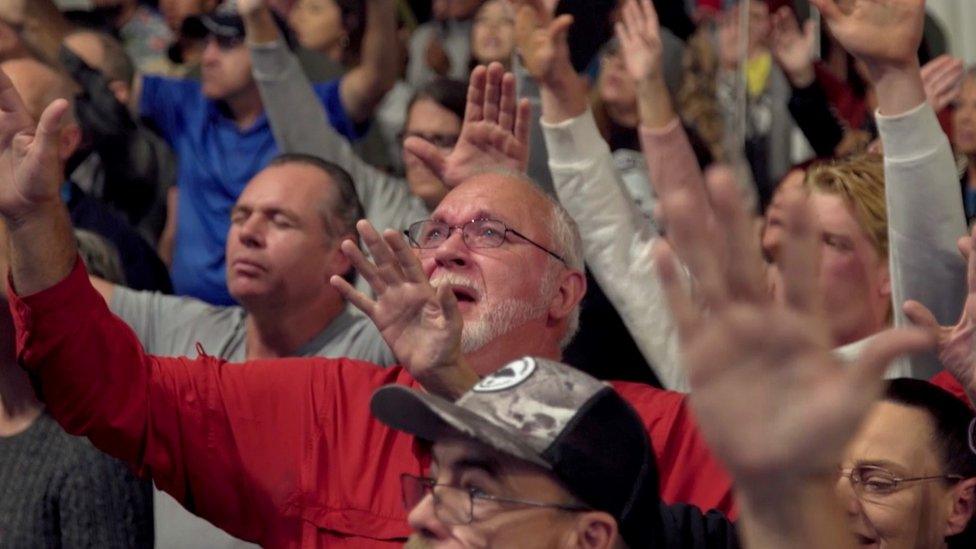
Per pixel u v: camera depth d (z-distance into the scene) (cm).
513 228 465
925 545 400
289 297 580
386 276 392
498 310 459
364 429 450
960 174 738
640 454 316
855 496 397
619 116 776
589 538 307
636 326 557
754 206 818
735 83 859
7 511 488
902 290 484
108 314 435
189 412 448
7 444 497
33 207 410
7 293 429
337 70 875
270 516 447
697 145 799
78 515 487
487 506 307
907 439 398
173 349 597
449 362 386
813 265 215
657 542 331
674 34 859
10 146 409
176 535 516
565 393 313
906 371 510
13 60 745
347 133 841
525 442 305
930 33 911
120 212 823
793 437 213
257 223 580
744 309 216
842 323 509
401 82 909
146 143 823
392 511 436
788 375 214
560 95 570
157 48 1012
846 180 511
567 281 479
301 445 450
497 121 536
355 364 468
